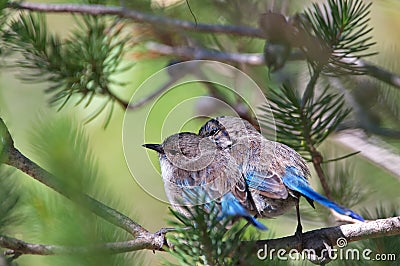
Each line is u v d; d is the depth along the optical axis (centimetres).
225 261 700
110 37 1121
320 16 982
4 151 673
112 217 757
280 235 1219
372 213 1279
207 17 1376
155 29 1286
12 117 1480
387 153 1309
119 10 1179
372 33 1617
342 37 973
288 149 982
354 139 1326
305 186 941
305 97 979
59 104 1102
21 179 810
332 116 982
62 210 586
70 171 544
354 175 1275
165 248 760
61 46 1082
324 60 974
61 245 582
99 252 582
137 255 668
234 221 832
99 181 568
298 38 1012
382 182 1365
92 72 1077
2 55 1069
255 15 1345
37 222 686
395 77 1237
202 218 686
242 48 1411
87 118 1241
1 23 1041
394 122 1375
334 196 1141
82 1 1248
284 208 945
